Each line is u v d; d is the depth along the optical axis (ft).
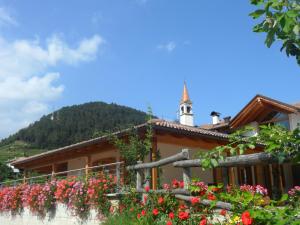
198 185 18.90
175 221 20.76
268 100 62.39
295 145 11.64
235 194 15.31
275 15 9.99
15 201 48.93
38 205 43.68
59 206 39.81
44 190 42.37
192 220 19.29
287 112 61.62
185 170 21.38
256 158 13.42
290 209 11.57
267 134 12.66
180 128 44.55
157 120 47.24
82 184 36.58
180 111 106.42
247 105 64.95
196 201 18.06
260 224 12.02
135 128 36.17
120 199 31.24
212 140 50.31
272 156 12.76
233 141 14.23
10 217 50.65
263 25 10.25
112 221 27.84
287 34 10.06
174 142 45.19
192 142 47.52
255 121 65.57
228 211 16.25
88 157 54.24
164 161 25.49
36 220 44.06
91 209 34.63
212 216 18.08
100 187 33.73
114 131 37.58
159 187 29.78
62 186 38.83
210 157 14.49
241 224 12.94
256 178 58.18
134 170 30.86
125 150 33.86
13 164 73.20
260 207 13.00
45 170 78.64
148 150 34.30
